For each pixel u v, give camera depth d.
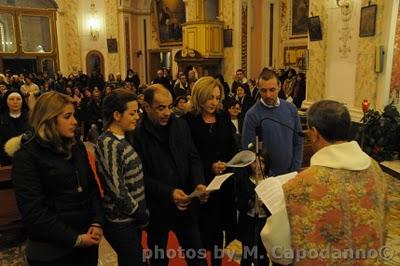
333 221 1.30
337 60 6.89
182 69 11.86
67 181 1.91
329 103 1.41
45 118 1.86
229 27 11.09
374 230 1.32
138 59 15.89
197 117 2.49
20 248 3.48
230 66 11.23
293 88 8.78
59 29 15.44
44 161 1.86
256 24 11.32
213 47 11.27
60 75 13.67
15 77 11.64
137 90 9.38
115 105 2.06
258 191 1.51
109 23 15.34
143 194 2.13
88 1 15.37
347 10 6.54
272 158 2.51
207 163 2.47
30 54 15.12
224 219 2.61
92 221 2.03
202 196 2.26
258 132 2.25
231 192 2.56
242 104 6.14
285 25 11.36
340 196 1.31
